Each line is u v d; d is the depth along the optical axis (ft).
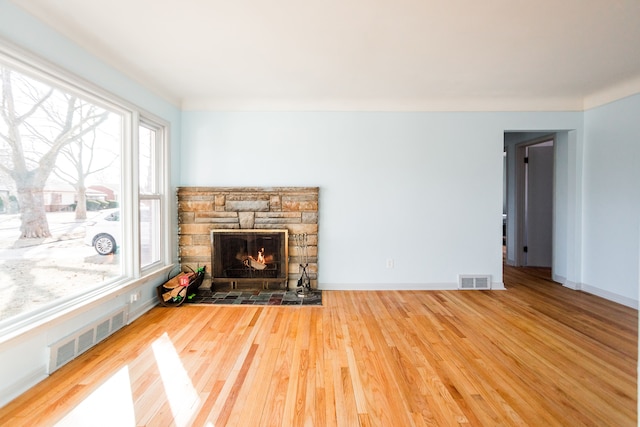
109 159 9.07
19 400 5.74
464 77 10.34
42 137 6.90
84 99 8.11
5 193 6.10
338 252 12.97
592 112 12.32
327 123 12.80
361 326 9.22
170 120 11.99
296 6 6.44
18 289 6.35
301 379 6.50
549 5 6.37
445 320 9.67
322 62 9.16
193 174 12.84
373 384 6.33
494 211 12.93
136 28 7.27
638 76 10.32
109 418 5.32
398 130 12.80
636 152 10.76
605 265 11.85
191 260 12.66
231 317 9.94
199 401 5.79
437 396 5.95
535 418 5.37
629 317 9.90
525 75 10.14
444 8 6.48
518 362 7.18
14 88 6.24
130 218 9.64
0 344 5.45
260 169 12.85
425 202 12.91
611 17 6.79
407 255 12.98
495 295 12.22
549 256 16.90
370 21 6.99
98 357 7.34
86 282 8.20
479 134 12.80
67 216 7.59
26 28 6.18
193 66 9.41
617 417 5.38
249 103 12.68
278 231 12.56
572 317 9.91
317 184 12.89
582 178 12.78
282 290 12.70
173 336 8.51
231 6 6.44
